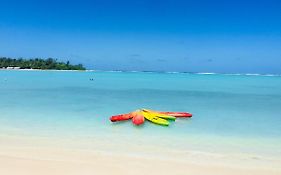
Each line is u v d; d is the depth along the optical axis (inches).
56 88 1195.3
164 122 464.1
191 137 388.5
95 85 1437.0
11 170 239.8
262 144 359.3
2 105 668.7
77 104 708.0
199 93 1081.4
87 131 412.8
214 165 274.1
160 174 245.1
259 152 324.2
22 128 426.3
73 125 453.1
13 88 1144.2
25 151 302.8
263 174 253.1
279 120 522.6
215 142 365.7
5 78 1887.3
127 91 1122.7
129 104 732.7
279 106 717.3
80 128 432.1
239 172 256.7
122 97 895.7
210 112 615.8
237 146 348.2
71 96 892.0
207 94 1042.1
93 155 294.5
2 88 1138.7
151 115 503.5
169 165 268.8
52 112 576.7
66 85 1382.9
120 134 397.7
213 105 737.6
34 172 237.3
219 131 428.5
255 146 349.4
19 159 270.5
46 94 937.5
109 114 561.6
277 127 460.4
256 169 265.9
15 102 725.3
